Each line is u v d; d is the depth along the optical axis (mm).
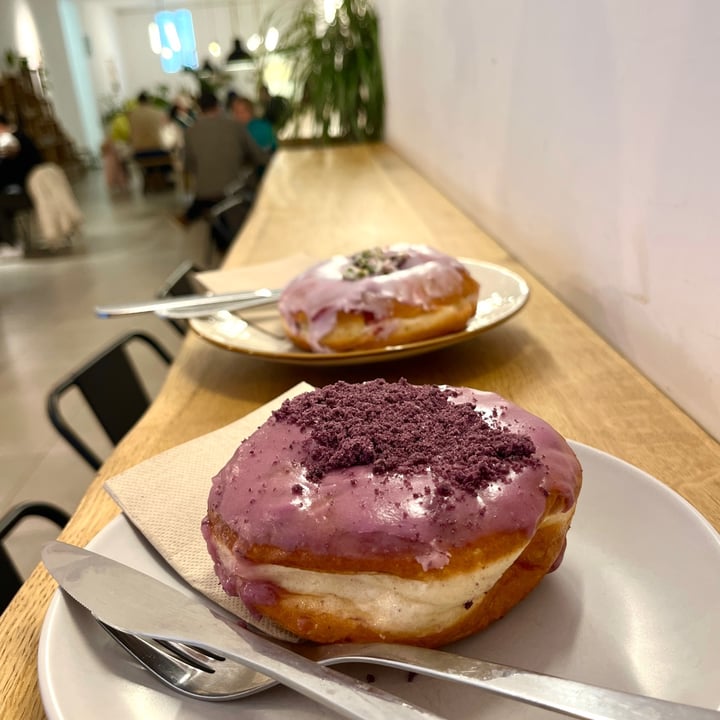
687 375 651
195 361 826
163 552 451
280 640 384
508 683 320
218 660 374
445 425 429
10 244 4598
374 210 1632
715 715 288
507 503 367
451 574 349
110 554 458
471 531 355
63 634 374
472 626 379
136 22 11047
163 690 356
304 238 1406
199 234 4707
